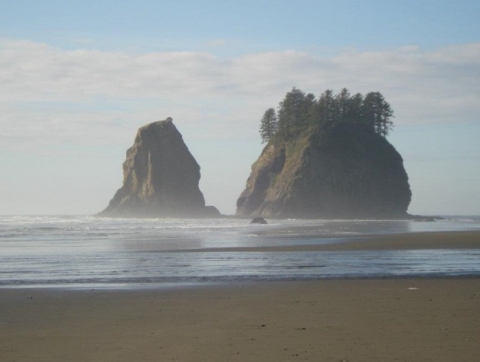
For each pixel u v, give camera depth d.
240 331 12.96
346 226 99.81
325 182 186.50
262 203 195.12
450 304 16.64
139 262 32.53
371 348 11.18
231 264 31.05
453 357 10.48
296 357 10.56
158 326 13.72
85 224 116.06
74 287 21.73
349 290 20.02
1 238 61.00
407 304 16.67
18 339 12.38
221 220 165.12
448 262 31.58
